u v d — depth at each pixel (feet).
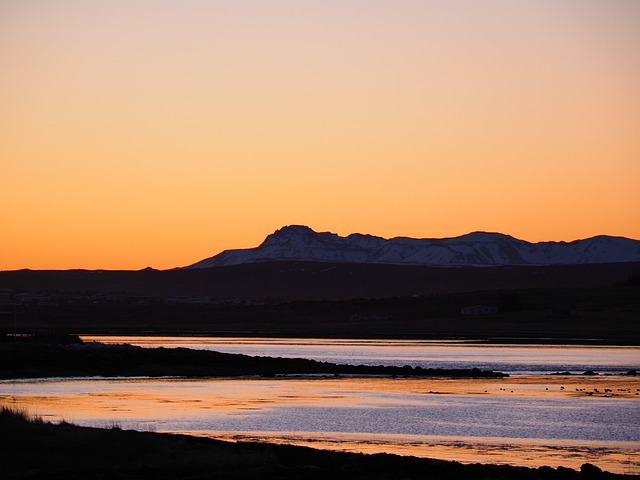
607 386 621.72
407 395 546.67
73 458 256.93
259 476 242.17
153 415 428.56
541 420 428.56
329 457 278.87
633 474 292.20
